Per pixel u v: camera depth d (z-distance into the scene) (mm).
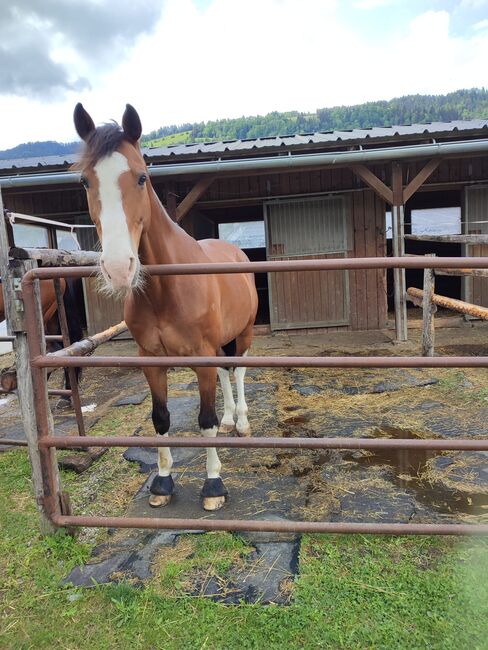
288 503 2209
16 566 1833
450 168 6406
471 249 6516
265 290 9633
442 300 4234
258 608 1543
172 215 5906
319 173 6461
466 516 2033
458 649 1356
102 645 1448
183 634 1468
